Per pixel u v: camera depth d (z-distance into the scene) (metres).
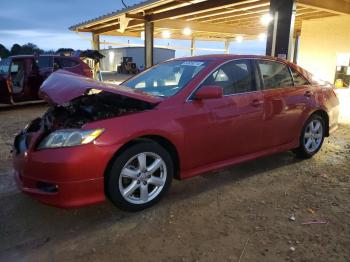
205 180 4.02
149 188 3.32
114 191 3.00
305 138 4.72
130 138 3.00
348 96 12.14
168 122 3.24
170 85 3.78
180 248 2.63
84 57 13.28
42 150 2.89
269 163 4.64
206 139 3.54
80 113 3.42
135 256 2.54
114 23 15.24
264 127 4.07
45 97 3.35
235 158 3.91
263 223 3.00
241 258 2.50
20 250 2.61
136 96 3.19
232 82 3.86
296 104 4.41
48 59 10.21
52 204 2.86
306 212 3.21
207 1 10.34
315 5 9.59
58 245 2.68
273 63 4.38
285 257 2.50
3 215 3.17
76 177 2.78
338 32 13.77
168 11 12.16
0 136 6.24
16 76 9.70
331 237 2.77
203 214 3.17
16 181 3.21
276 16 8.52
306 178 4.09
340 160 4.79
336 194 3.62
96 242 2.72
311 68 14.95
